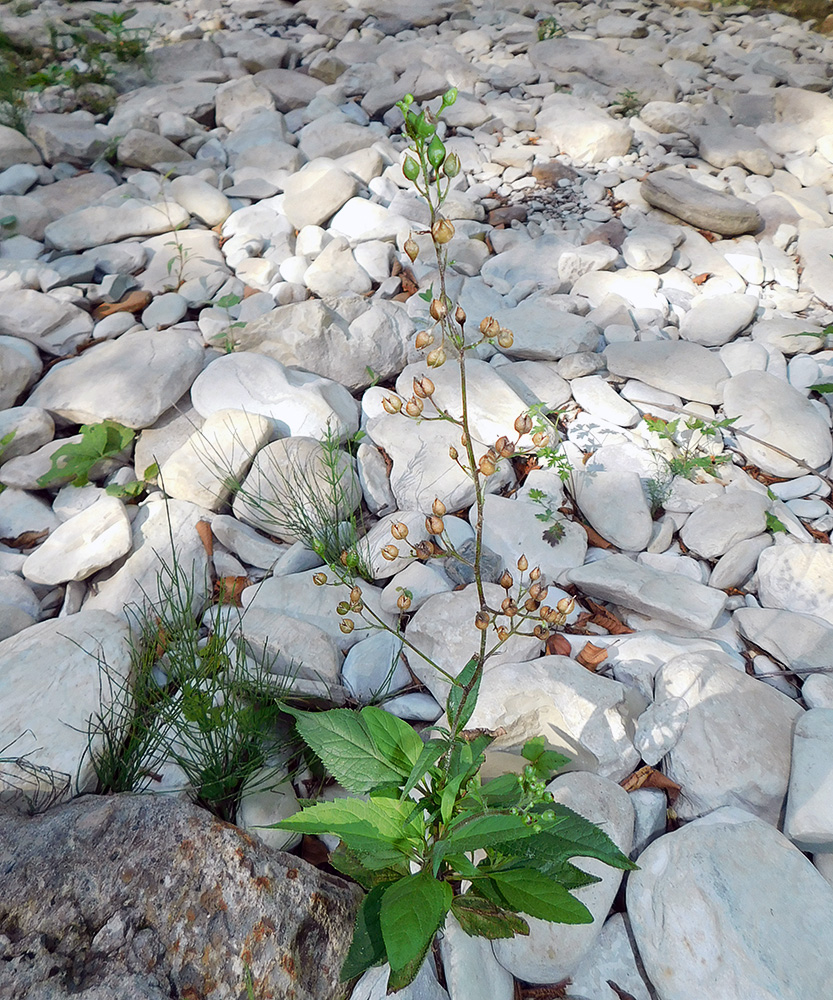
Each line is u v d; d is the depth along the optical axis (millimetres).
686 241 1090
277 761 571
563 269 1019
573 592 694
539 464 787
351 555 501
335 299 934
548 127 1289
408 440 780
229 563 708
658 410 847
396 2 1711
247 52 1490
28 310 906
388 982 434
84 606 680
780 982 436
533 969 477
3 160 1192
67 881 444
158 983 419
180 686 589
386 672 624
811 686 602
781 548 692
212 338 904
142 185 1165
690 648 633
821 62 1557
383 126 1330
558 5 1781
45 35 1530
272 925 450
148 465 787
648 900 485
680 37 1641
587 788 522
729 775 543
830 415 847
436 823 494
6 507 752
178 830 468
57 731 544
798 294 1023
